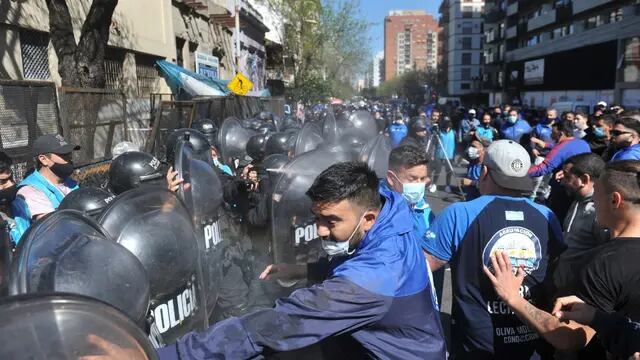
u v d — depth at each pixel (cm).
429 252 251
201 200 324
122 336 115
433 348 173
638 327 193
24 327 104
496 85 6456
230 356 146
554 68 4312
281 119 1277
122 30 1152
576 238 351
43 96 491
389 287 163
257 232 424
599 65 3516
